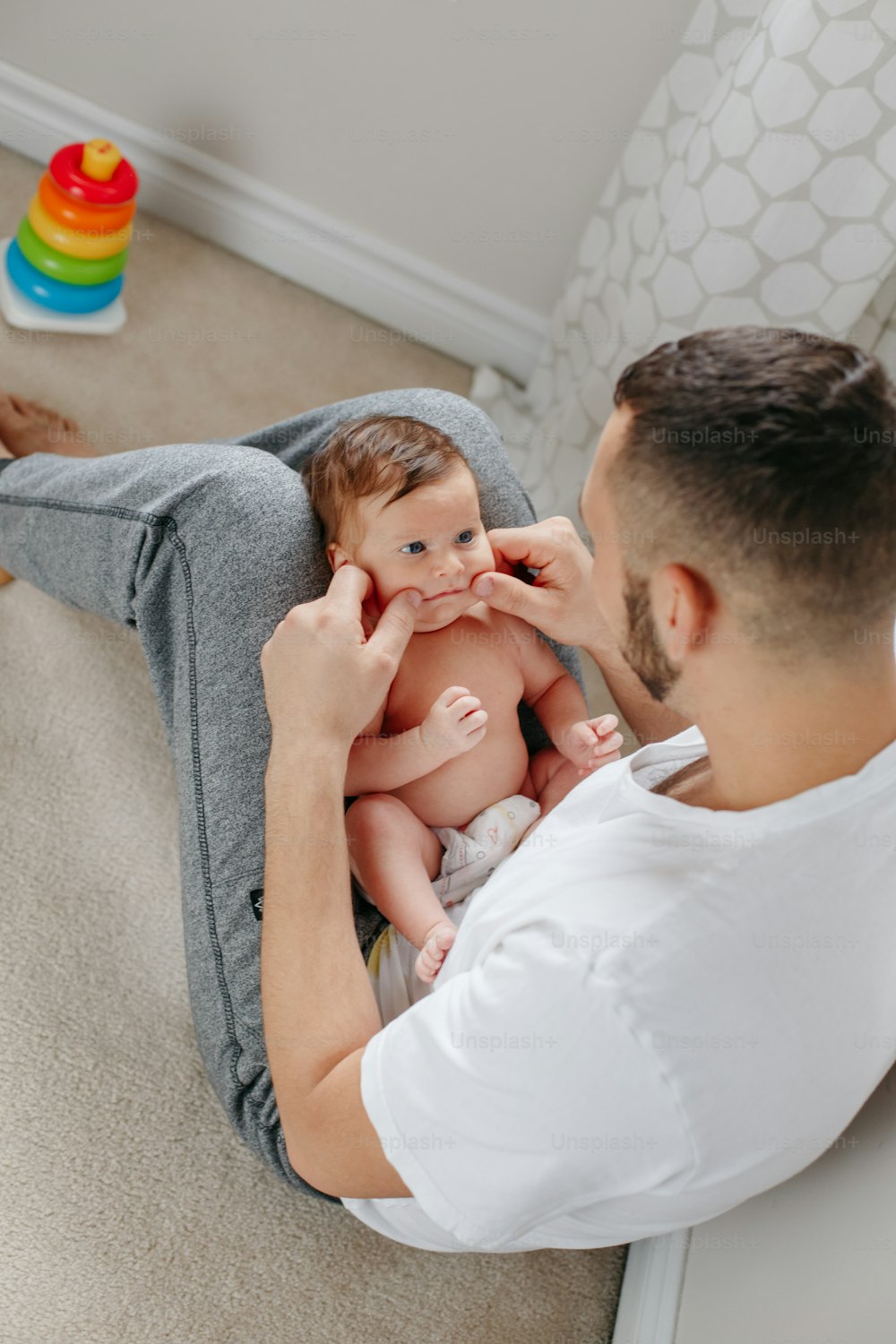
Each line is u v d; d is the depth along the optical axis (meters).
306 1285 1.21
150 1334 1.15
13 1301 1.14
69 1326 1.14
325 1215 1.26
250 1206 1.25
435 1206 0.72
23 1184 1.20
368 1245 1.25
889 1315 0.74
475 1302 1.24
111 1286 1.17
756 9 1.38
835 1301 0.83
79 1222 1.19
